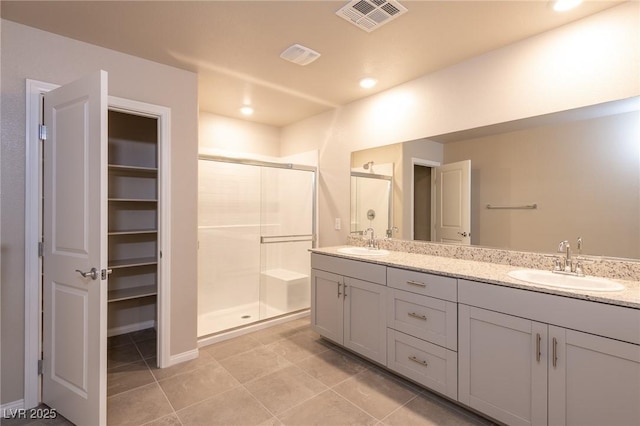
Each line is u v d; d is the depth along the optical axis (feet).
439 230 8.85
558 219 6.79
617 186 6.09
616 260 6.07
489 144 7.82
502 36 7.09
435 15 6.32
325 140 12.47
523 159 7.28
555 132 6.80
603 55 6.16
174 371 8.18
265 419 6.31
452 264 7.54
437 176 8.87
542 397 5.32
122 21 6.55
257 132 14.02
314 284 10.08
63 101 6.34
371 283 8.23
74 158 6.11
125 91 7.84
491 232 7.82
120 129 10.60
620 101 6.00
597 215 6.31
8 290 6.47
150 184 11.14
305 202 12.78
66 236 6.26
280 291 12.32
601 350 4.75
